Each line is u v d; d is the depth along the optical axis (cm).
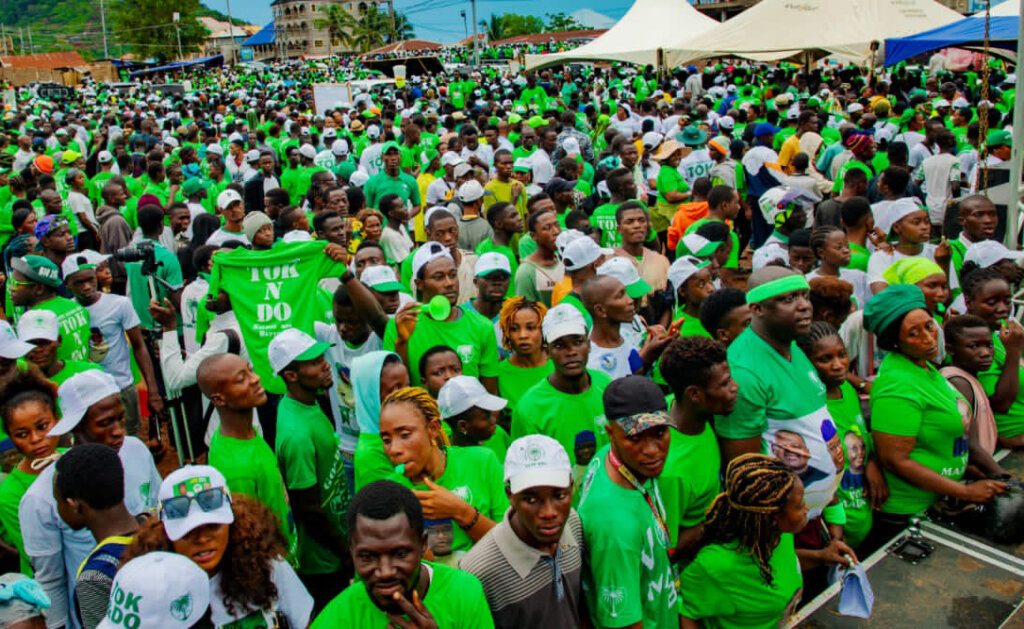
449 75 4672
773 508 335
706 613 362
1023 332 511
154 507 434
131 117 2527
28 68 7556
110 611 264
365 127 2075
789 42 1947
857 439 454
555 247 693
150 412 723
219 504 310
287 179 1323
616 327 526
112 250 1007
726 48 2003
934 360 488
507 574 302
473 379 422
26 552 379
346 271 546
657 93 2169
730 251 757
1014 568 399
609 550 312
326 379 454
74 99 4909
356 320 559
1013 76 2214
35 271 615
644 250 744
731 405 367
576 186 1091
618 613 311
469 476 379
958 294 702
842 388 457
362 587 287
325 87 2752
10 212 1021
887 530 475
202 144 1866
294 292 616
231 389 409
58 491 347
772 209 878
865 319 453
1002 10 1395
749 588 352
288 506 426
